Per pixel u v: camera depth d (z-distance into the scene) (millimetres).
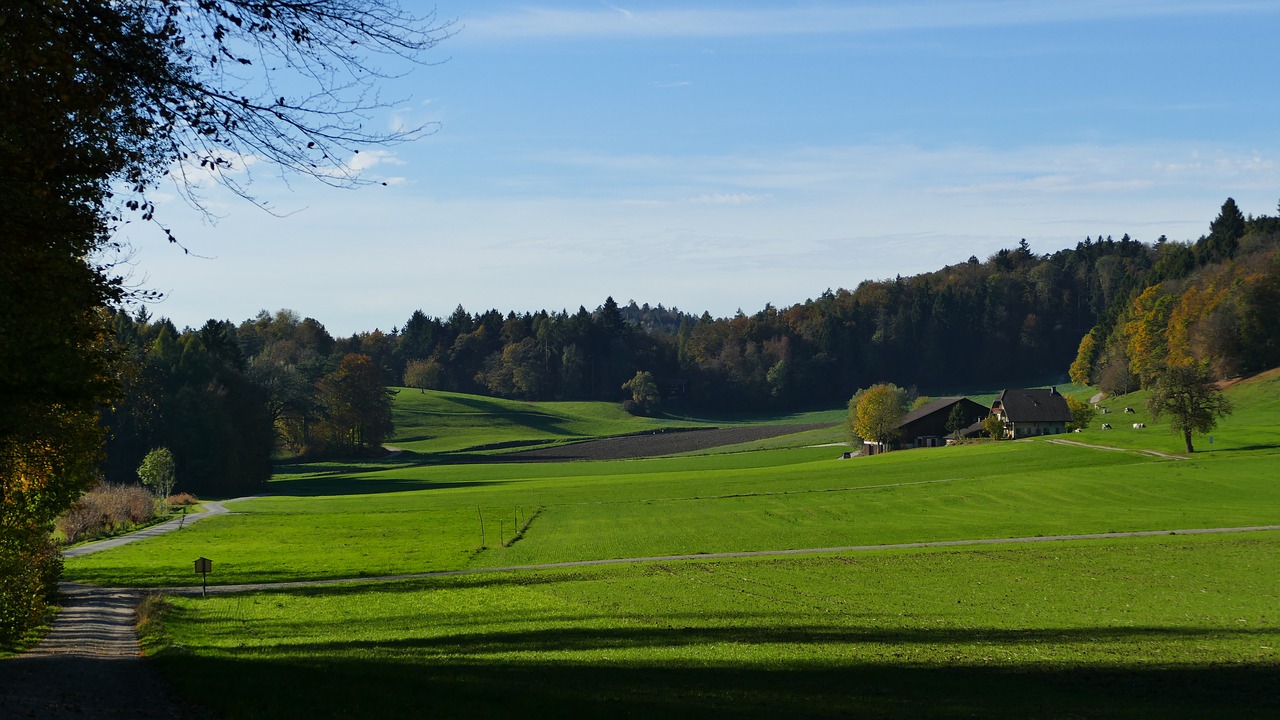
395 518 86188
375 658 27500
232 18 12531
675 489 105438
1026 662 27016
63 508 29781
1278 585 43438
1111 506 78812
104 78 13031
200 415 124250
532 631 34031
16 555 29422
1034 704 21203
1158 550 55219
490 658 27797
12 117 13312
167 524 85125
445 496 108562
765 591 44281
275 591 47938
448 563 58469
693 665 26422
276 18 12492
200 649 28484
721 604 40469
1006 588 43750
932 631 33125
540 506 92812
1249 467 93625
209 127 13070
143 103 13453
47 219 14727
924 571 49812
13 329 18062
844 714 19984
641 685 23047
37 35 12531
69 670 23078
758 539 66375
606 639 31984
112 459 122125
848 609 38750
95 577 53281
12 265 15305
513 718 18594
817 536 67062
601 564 56406
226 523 85250
